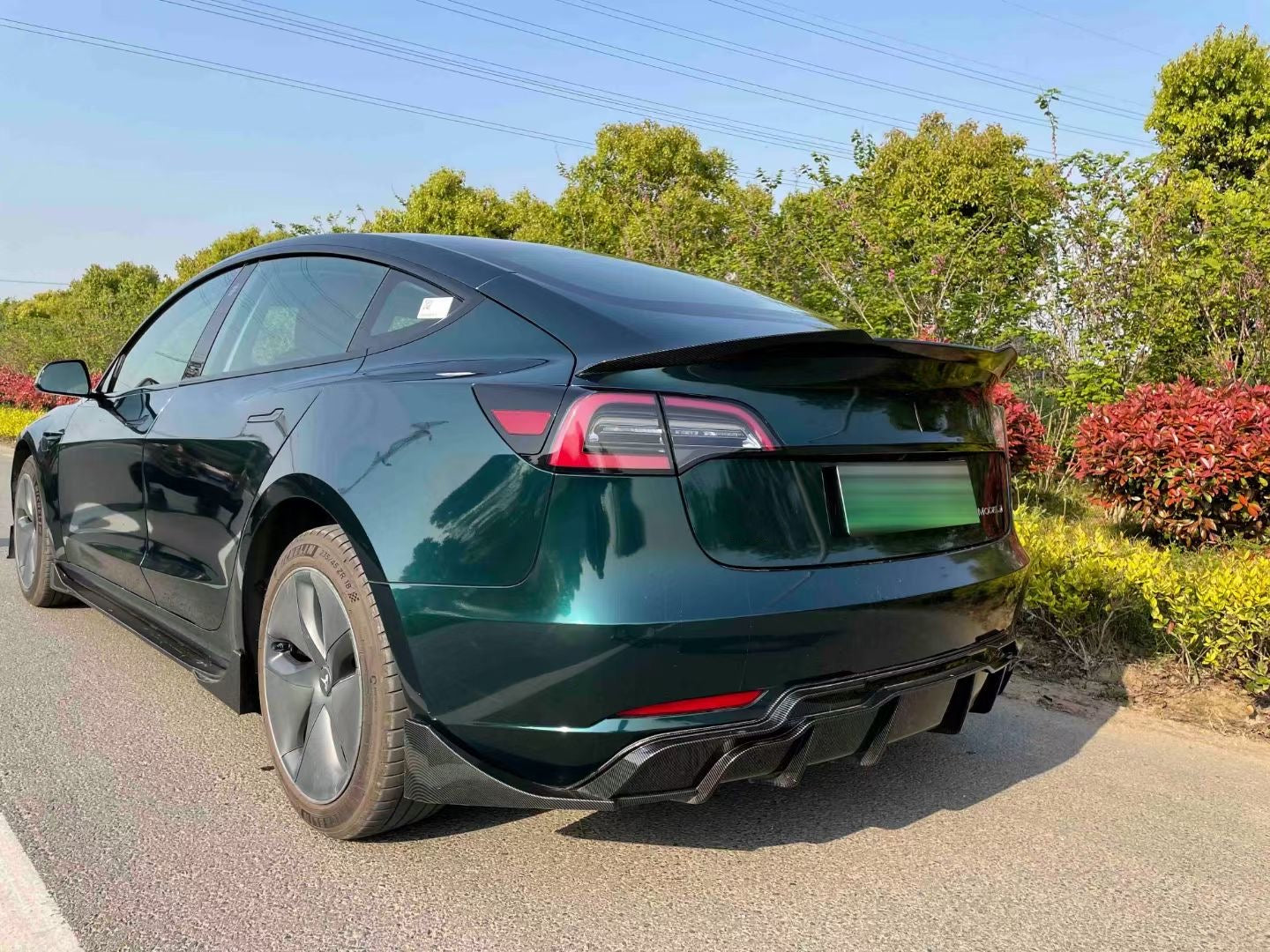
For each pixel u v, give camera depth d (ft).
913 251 29.84
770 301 9.50
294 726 7.89
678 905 6.90
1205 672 12.55
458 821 8.06
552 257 9.00
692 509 6.29
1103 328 25.45
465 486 6.58
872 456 7.22
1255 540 18.37
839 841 8.01
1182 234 25.82
